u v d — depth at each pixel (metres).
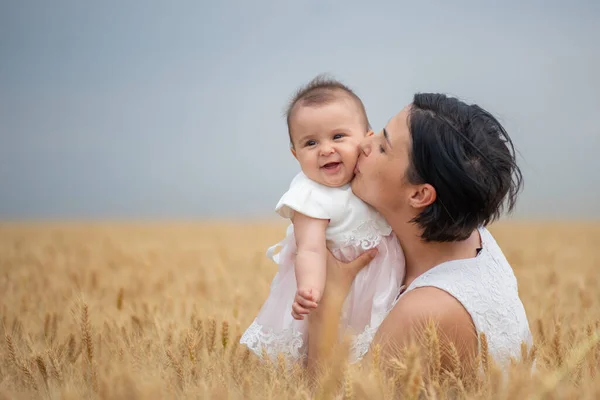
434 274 3.44
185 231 22.39
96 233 20.64
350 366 2.87
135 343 3.89
